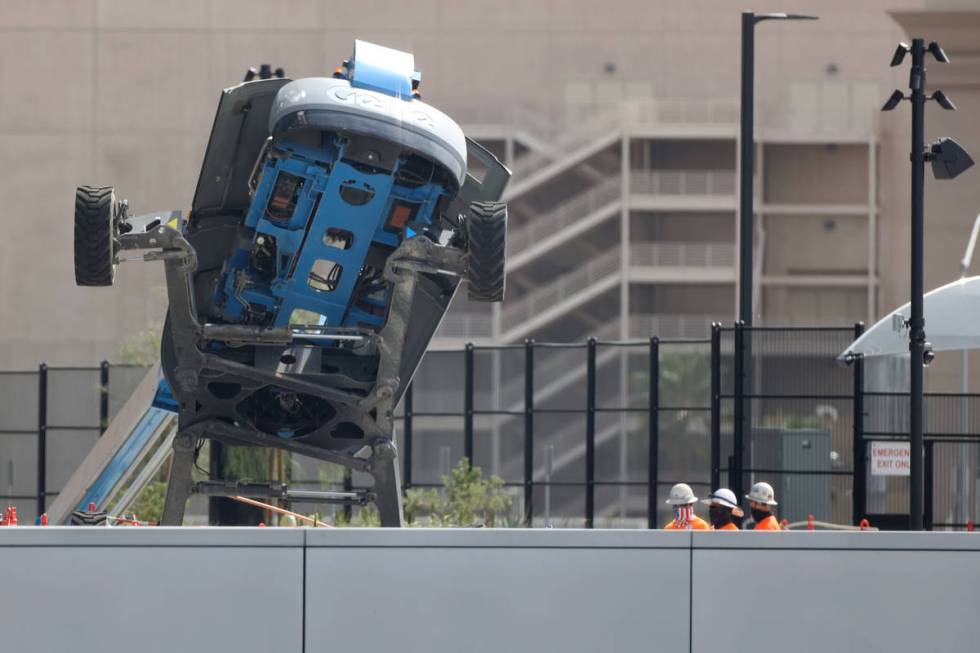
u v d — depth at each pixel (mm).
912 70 71438
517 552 32750
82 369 122312
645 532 32906
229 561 32656
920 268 71125
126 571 32594
